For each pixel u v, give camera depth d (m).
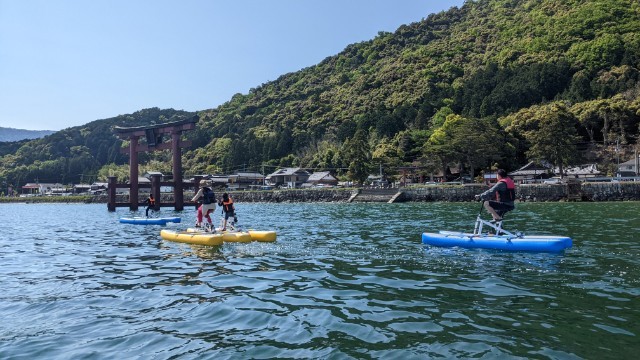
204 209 15.25
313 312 6.21
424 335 5.15
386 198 57.84
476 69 116.19
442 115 98.88
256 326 5.68
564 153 58.62
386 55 161.50
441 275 8.51
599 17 109.88
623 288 7.18
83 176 137.50
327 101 139.62
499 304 6.39
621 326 5.29
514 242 11.14
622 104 76.69
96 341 5.32
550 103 86.75
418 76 124.25
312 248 12.61
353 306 6.46
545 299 6.61
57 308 6.87
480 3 176.38
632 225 17.77
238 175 96.81
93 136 169.75
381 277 8.45
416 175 78.44
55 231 21.56
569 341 4.83
